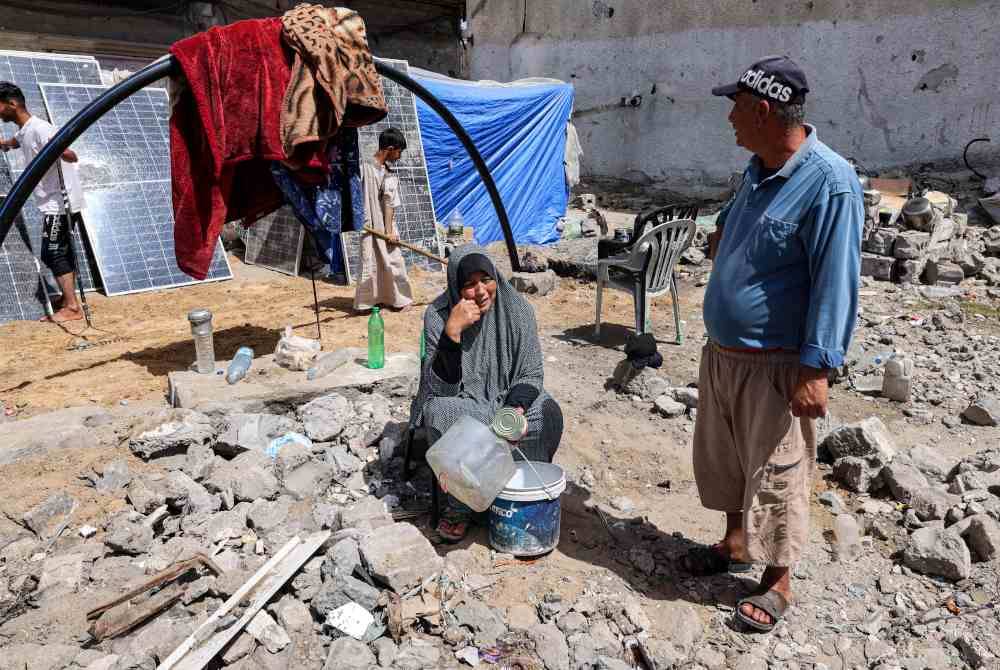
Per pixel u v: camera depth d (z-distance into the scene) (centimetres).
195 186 489
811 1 1291
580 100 1677
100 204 800
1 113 645
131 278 800
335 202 536
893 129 1225
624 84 1593
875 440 407
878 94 1234
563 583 310
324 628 275
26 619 277
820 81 1301
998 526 332
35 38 1277
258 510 341
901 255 813
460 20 1822
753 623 284
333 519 346
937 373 556
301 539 329
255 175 556
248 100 473
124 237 808
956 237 902
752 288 268
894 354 584
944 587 313
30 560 312
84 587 297
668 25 1498
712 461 312
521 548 323
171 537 337
